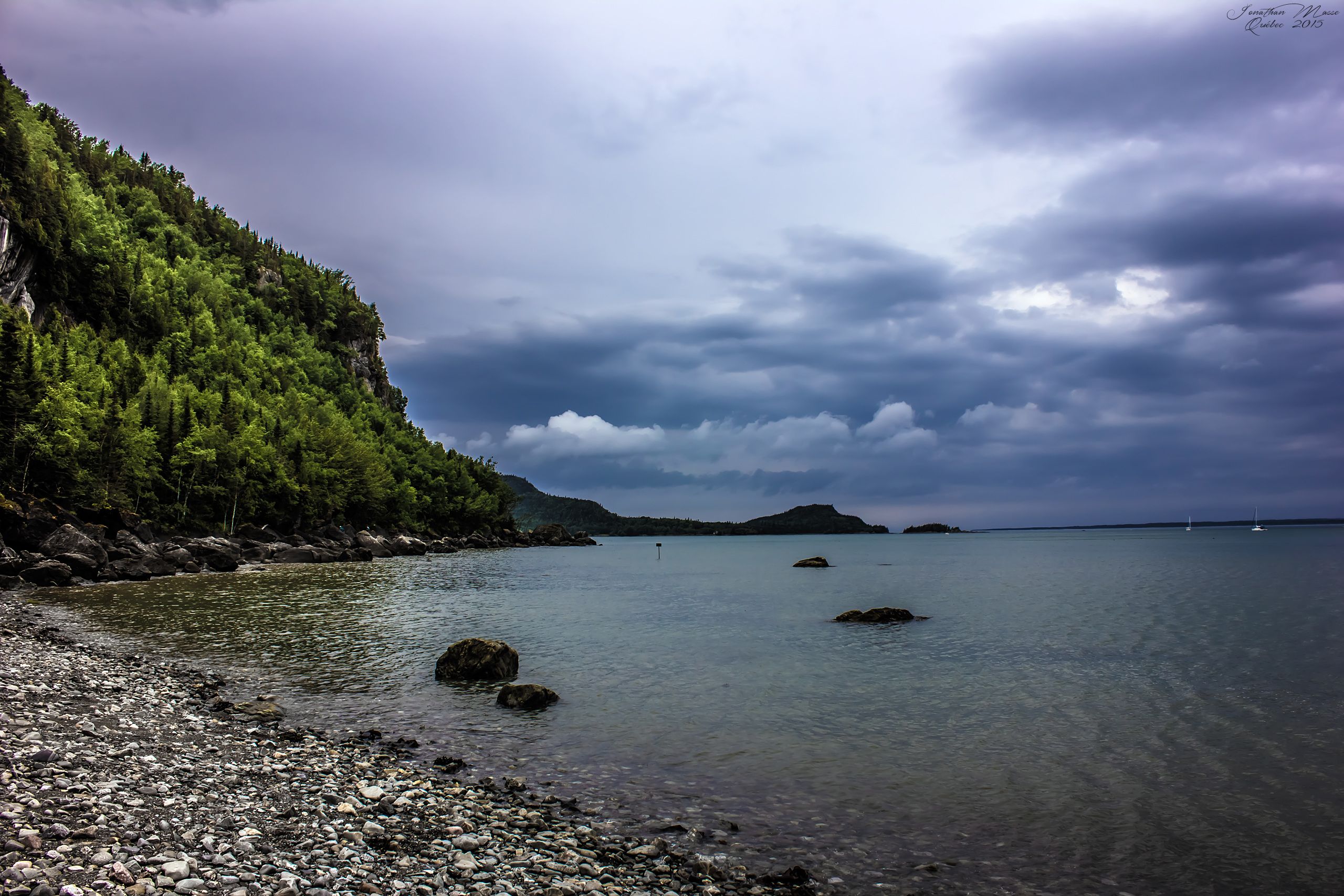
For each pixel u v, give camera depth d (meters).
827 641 37.84
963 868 12.63
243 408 142.00
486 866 11.66
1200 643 37.25
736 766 17.95
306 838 11.95
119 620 40.94
